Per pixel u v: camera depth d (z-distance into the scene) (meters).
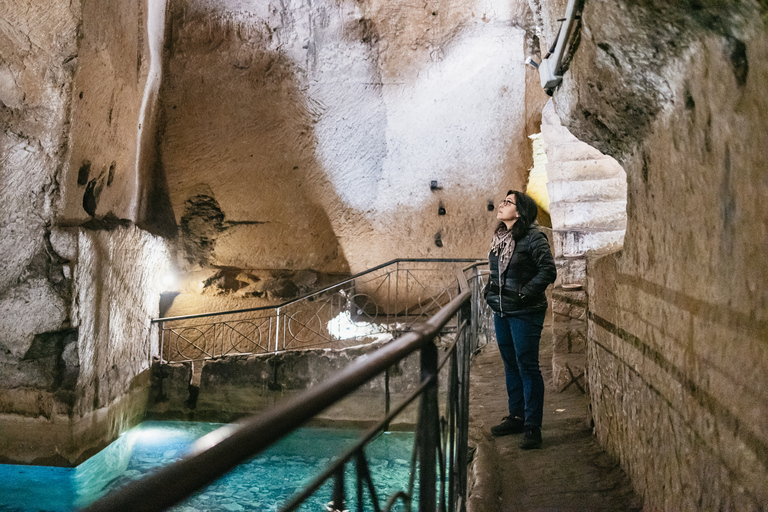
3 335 5.39
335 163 8.20
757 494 1.16
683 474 1.64
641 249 2.13
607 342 2.70
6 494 5.15
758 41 1.14
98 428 5.80
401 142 8.19
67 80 5.20
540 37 2.88
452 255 8.36
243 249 8.36
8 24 4.70
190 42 7.79
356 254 8.43
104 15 5.68
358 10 7.68
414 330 1.23
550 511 2.16
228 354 7.11
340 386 0.75
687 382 1.61
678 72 1.60
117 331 6.21
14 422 5.42
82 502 5.02
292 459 5.69
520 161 8.34
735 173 1.28
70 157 5.38
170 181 8.14
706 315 1.46
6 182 5.23
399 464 5.74
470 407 3.73
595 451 2.75
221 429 0.56
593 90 2.15
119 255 6.21
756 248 1.18
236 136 8.06
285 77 7.89
